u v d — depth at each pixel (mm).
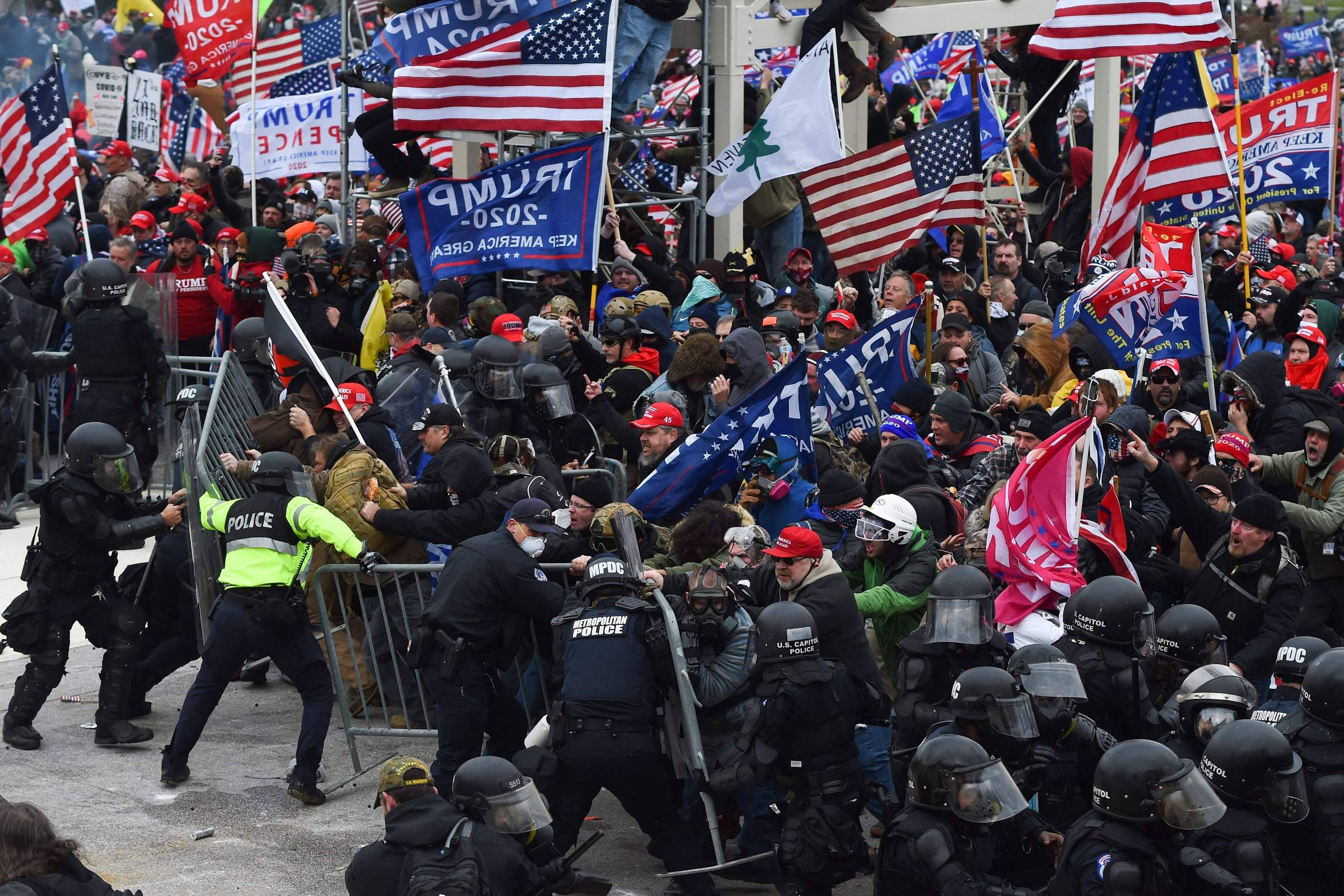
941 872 7418
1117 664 9023
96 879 7094
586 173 16156
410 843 7676
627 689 9375
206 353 20188
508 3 16531
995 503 10531
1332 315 16578
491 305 15914
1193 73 16047
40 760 12141
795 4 21281
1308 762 7949
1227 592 10789
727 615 9844
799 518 11961
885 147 17078
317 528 11141
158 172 24984
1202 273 14875
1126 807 7113
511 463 11773
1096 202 22891
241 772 11914
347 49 22703
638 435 14398
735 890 10047
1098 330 14797
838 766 9016
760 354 13836
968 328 15180
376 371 16344
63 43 39781
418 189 16453
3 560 17422
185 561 12547
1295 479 12516
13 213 19094
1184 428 12812
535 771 9297
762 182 17125
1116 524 11289
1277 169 19406
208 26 20938
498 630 10305
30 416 19141
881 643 10609
